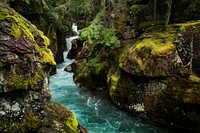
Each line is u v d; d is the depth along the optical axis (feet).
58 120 19.38
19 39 17.07
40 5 61.16
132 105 39.37
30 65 17.39
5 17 17.13
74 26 107.86
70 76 58.13
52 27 68.13
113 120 37.52
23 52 16.92
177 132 35.22
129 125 36.17
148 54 37.22
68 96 46.21
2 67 15.72
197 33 37.22
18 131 16.40
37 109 17.80
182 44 36.27
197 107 33.27
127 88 40.29
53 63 20.25
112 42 42.78
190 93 33.47
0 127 15.65
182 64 35.24
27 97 17.11
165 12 52.75
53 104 21.38
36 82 17.62
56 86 51.26
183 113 34.30
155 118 36.73
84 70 52.37
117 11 55.88
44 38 21.57
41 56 19.26
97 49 54.13
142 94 38.06
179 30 38.11
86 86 49.93
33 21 58.90
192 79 33.94
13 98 16.37
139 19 52.95
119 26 52.80
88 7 47.39
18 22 18.15
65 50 79.77
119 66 41.78
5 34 16.38
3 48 15.92
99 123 36.42
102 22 47.06
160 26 47.24
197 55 36.60
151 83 36.99
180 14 51.72
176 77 34.88
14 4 51.70
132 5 56.24
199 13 49.57
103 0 46.34
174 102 34.71
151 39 40.11
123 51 45.47
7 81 15.74
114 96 42.45
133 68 38.47
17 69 16.47
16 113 16.44
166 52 35.60
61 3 70.59
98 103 43.52
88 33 41.68
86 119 37.52
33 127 17.24
